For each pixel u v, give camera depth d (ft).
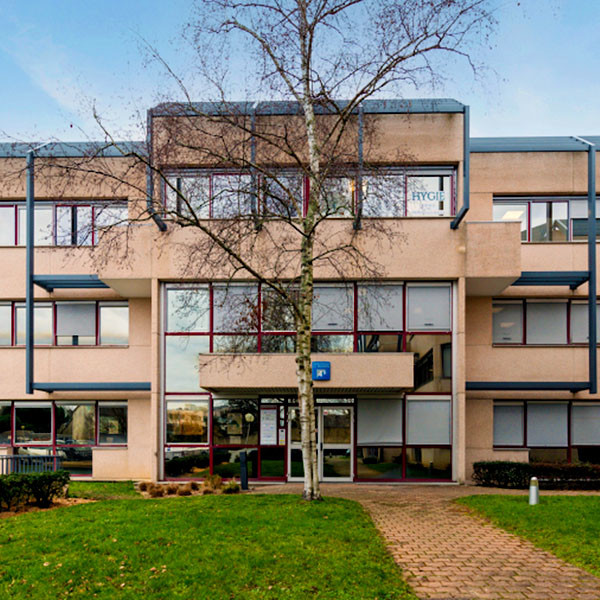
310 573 22.84
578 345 56.24
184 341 52.75
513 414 57.06
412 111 52.39
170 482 50.93
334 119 50.42
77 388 55.47
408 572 23.72
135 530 27.91
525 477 48.60
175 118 40.29
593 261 53.01
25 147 57.00
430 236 51.24
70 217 57.41
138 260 51.72
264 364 48.96
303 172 40.81
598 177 57.36
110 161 54.85
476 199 56.59
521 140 61.00
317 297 51.52
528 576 23.22
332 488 47.75
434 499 40.60
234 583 21.93
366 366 48.91
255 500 35.86
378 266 48.11
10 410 58.90
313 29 37.45
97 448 55.16
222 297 52.39
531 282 55.47
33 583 21.91
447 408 52.08
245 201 40.83
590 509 33.45
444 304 52.31
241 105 48.78
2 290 58.44
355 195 46.16
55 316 58.95
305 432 36.22
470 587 22.02
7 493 36.27
